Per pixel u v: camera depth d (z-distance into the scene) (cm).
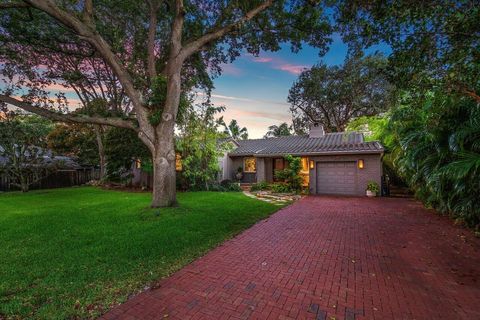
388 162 1334
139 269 357
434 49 338
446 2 299
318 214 765
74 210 767
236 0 775
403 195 1191
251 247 465
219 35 815
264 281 327
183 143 1301
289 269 365
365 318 246
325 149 1320
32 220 634
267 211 796
